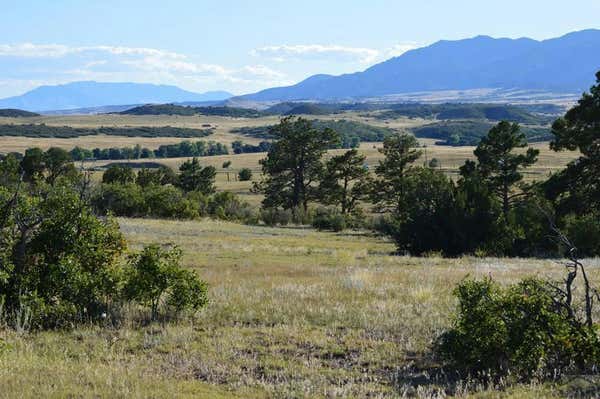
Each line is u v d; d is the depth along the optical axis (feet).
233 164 597.11
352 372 31.58
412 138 254.27
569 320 31.89
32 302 40.32
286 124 264.72
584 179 135.33
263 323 42.50
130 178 265.95
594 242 109.91
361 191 264.11
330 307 47.24
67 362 31.60
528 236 114.93
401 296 52.85
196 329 41.06
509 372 29.81
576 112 135.03
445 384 29.81
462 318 32.58
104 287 43.75
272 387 28.32
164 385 27.58
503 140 172.86
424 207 120.78
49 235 43.14
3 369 28.63
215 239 125.90
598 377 28.48
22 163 241.55
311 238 163.94
